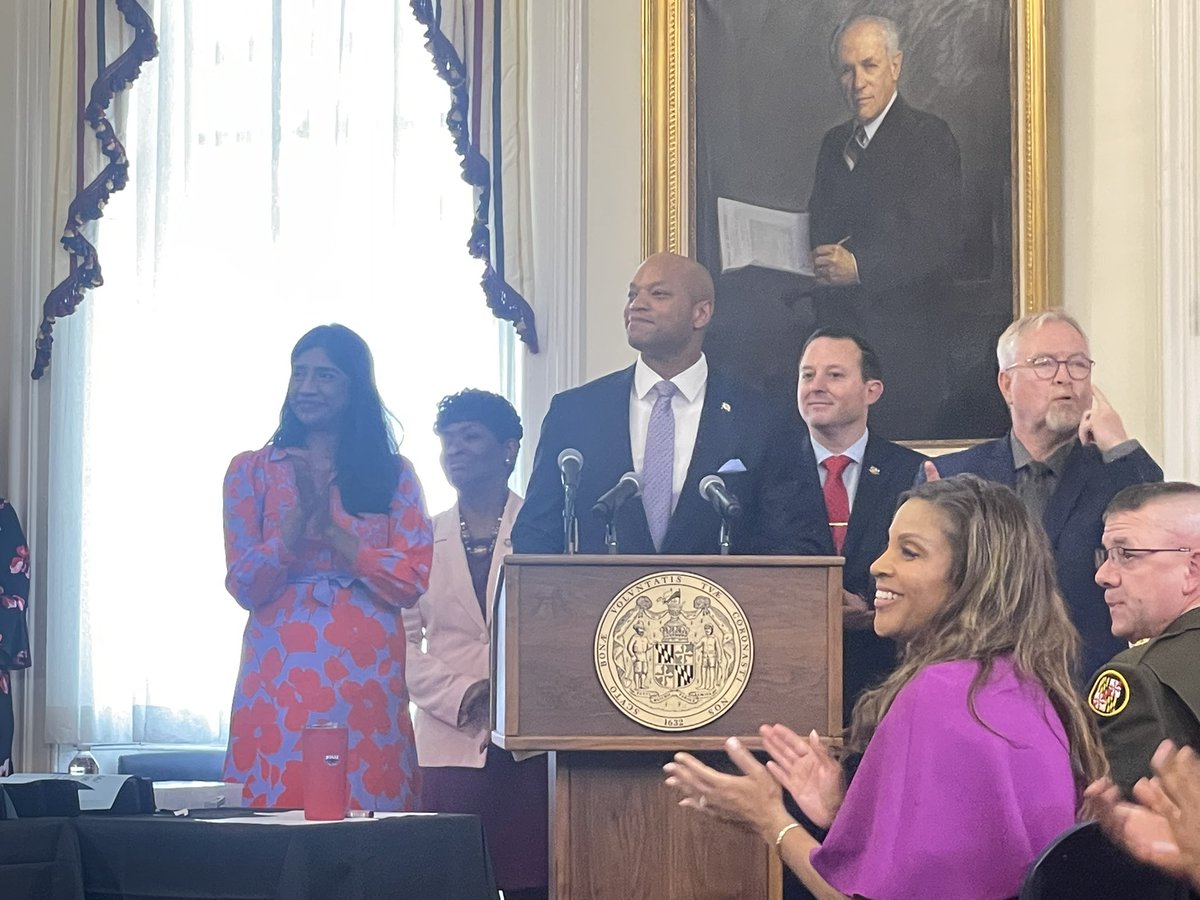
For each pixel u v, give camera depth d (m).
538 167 6.31
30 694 6.49
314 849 2.59
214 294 6.64
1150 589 3.07
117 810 2.83
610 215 6.22
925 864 2.25
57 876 2.66
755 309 5.85
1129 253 5.61
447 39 6.38
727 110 5.94
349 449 3.93
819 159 5.86
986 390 5.67
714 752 3.16
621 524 3.88
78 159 6.55
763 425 3.93
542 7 6.35
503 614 3.11
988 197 5.73
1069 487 4.35
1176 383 5.40
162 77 6.70
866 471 4.56
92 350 6.61
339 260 6.61
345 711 3.77
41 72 6.62
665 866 3.18
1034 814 2.26
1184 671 2.38
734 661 3.09
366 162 6.63
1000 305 5.69
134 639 6.50
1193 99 5.45
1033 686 2.36
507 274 6.28
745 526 3.82
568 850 3.18
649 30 6.02
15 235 6.61
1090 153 5.70
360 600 3.87
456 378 6.49
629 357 6.17
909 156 5.79
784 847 2.52
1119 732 2.33
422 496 4.02
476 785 4.43
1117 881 1.77
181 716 6.46
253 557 3.79
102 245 6.64
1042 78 5.70
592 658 3.09
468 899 2.83
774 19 5.93
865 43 5.84
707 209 5.92
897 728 2.34
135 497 6.56
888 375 5.74
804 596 3.11
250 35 6.72
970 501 2.49
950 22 5.79
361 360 3.98
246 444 6.59
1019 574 2.44
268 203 6.66
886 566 2.51
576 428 4.01
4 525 6.00
